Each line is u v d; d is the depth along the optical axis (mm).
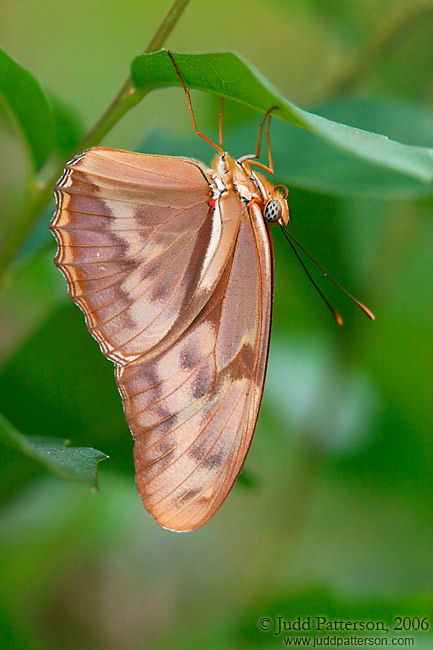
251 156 381
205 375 370
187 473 370
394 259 419
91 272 367
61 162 380
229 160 375
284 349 434
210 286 371
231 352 371
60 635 430
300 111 349
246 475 382
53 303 424
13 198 439
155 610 437
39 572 424
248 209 373
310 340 433
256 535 432
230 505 448
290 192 403
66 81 497
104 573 437
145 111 489
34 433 387
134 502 425
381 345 430
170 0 483
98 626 433
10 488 382
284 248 409
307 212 405
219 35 506
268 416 433
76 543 426
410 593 396
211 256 372
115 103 374
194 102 417
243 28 504
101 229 367
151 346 369
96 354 390
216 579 441
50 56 490
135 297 368
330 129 348
